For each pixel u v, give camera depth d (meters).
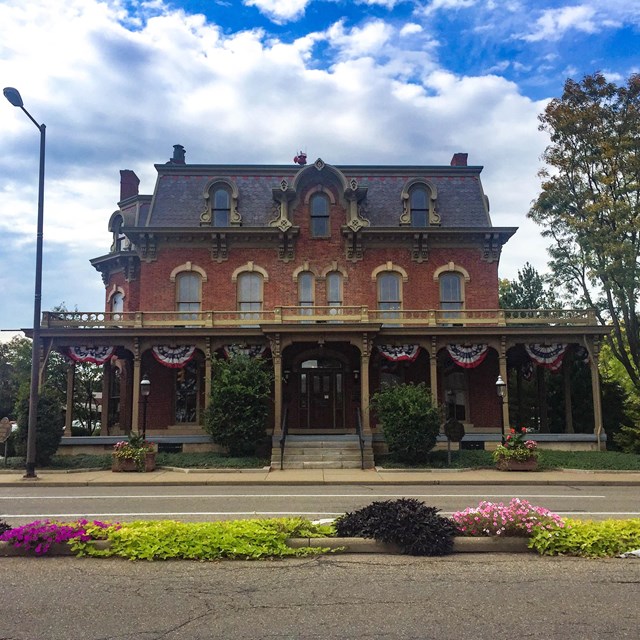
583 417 27.22
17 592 6.20
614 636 5.08
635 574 6.77
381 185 28.83
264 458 22.55
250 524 8.15
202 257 27.52
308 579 6.61
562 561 7.29
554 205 27.80
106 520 10.64
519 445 20.69
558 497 14.46
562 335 24.38
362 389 23.56
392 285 27.58
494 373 26.75
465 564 7.17
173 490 16.34
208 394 24.06
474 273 27.56
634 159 25.78
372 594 6.12
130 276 29.06
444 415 23.38
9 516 11.30
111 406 30.28
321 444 22.77
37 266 19.27
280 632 5.18
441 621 5.41
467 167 29.20
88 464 21.58
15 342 46.69
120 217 31.25
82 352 24.41
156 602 5.90
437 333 24.09
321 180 28.16
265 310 26.75
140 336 24.20
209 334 24.12
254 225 27.67
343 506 12.70
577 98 27.64
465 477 18.69
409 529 7.63
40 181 19.33
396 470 20.28
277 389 23.48
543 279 30.20
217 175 28.89
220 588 6.31
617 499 14.05
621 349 27.31
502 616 5.52
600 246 26.09
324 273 27.44
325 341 24.02
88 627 5.29
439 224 27.69
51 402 21.53
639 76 26.66
